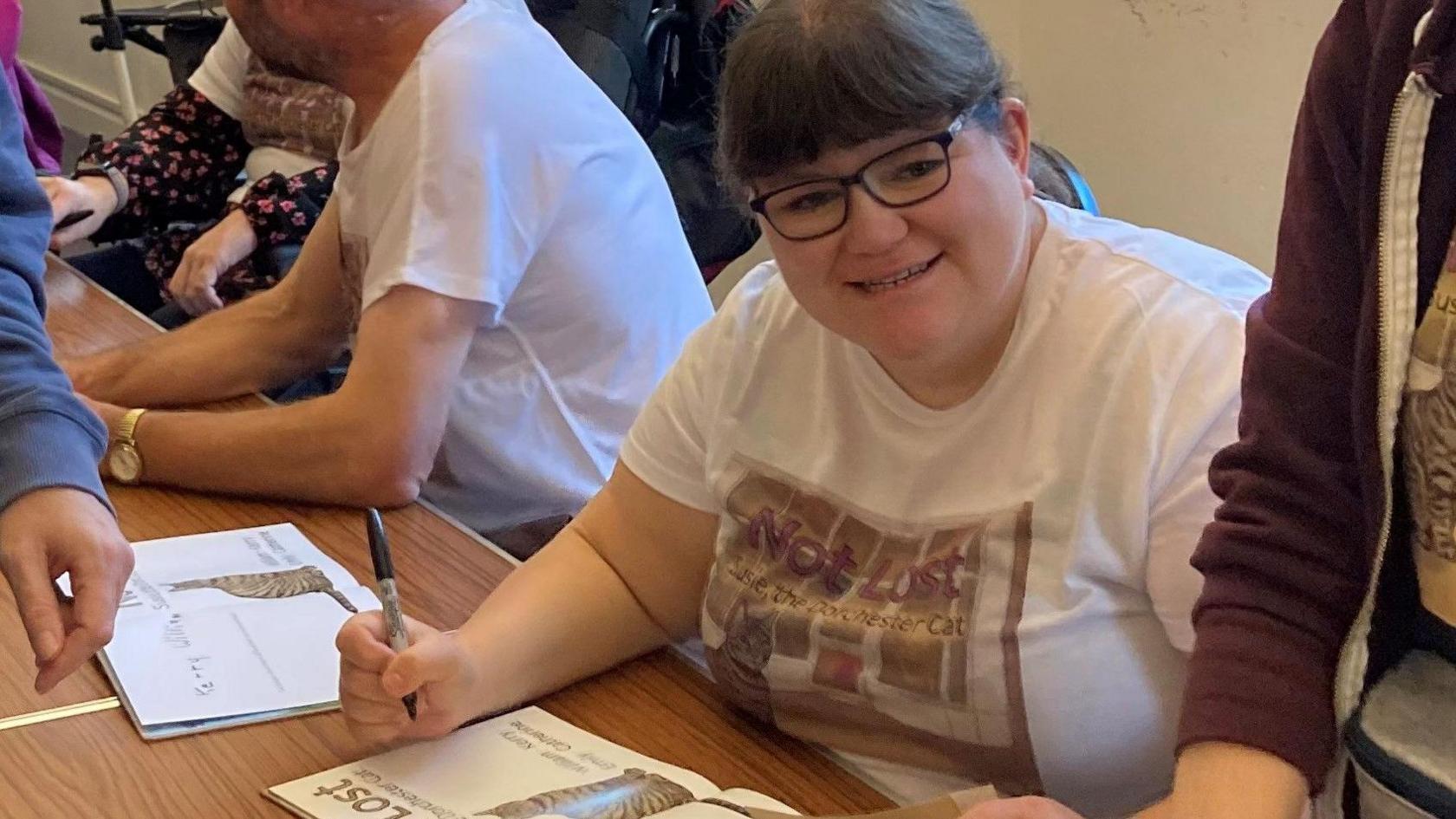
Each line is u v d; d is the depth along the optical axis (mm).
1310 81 725
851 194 834
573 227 1513
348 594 1135
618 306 1569
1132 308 890
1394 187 650
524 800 857
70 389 966
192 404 1604
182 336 1641
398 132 1418
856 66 791
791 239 862
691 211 2283
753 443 1025
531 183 1453
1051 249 934
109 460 1380
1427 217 647
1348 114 698
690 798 868
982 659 889
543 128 1470
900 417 955
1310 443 714
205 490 1361
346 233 1537
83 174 2393
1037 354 911
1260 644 692
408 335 1349
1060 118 2084
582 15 2186
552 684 1027
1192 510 851
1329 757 685
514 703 997
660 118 2322
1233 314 883
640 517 1089
